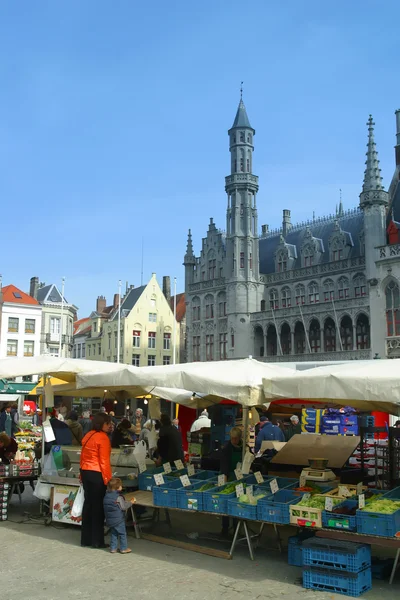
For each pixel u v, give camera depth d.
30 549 10.03
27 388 42.03
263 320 50.09
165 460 12.76
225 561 9.41
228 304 51.91
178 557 9.62
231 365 11.19
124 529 9.89
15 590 7.87
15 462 12.99
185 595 7.72
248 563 9.30
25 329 67.69
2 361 12.74
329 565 8.02
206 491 9.79
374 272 40.78
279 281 51.06
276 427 14.63
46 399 12.85
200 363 11.69
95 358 79.38
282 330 50.34
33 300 69.75
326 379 8.87
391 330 39.22
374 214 41.47
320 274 47.91
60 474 12.02
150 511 13.51
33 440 20.03
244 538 10.16
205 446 16.91
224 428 16.20
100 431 10.42
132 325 73.06
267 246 56.34
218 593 7.80
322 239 51.00
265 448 12.87
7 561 9.29
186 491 9.98
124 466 12.27
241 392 9.98
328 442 11.88
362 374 8.64
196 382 10.41
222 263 55.25
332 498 8.87
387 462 12.16
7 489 12.55
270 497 9.56
